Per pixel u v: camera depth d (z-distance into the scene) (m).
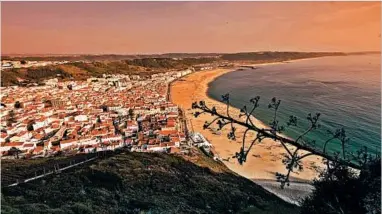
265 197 26.58
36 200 20.91
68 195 22.44
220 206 23.64
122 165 30.97
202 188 27.14
